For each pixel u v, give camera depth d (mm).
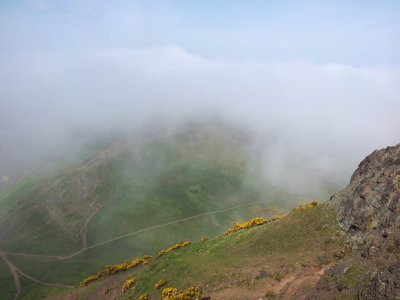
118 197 144500
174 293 33438
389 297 16797
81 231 113312
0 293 72188
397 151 32688
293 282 25812
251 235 40750
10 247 100688
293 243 33531
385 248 21703
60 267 85000
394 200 26406
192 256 43781
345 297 19219
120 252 98062
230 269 34156
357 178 36938
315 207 38562
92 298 45438
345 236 29453
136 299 38281
